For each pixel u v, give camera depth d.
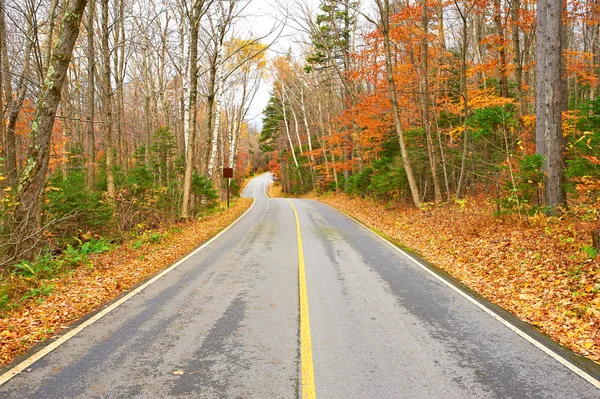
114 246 11.87
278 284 7.64
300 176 55.91
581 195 10.59
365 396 3.62
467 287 7.51
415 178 21.44
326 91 36.03
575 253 7.78
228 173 26.94
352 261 9.81
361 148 28.09
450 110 18.88
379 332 5.21
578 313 5.68
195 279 8.10
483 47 24.09
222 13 18.25
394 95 17.84
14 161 12.38
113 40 20.95
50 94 8.11
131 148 34.16
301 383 3.86
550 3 10.18
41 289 7.19
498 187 12.46
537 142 10.73
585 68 17.86
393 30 17.33
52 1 13.29
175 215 18.03
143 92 32.56
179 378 3.97
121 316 5.88
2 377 4.00
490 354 4.54
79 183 15.07
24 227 7.49
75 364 4.29
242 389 3.74
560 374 4.06
